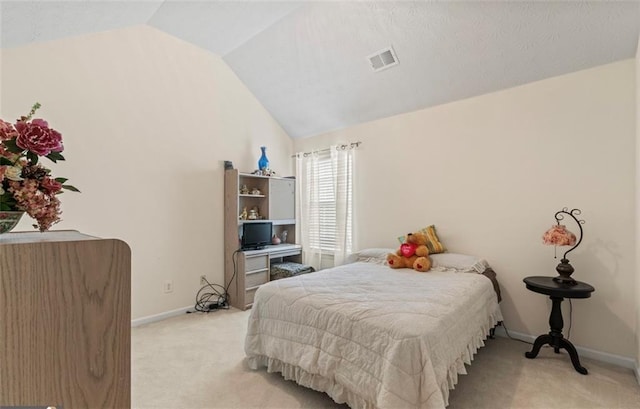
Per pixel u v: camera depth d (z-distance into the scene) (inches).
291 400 78.9
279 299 89.4
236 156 169.0
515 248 118.0
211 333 120.6
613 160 99.4
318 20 124.8
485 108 125.7
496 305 109.3
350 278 105.7
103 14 103.3
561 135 108.7
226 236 160.9
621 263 97.8
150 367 94.4
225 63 164.2
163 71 138.9
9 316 27.1
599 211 101.7
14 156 39.1
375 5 111.2
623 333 97.1
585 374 90.5
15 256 27.4
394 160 153.2
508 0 93.9
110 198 122.2
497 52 109.5
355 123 168.6
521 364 96.7
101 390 31.2
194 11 122.2
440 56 118.4
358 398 69.5
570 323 106.4
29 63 103.9
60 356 29.2
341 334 73.6
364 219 163.9
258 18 128.2
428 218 141.3
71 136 112.7
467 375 90.1
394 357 62.6
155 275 135.3
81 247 30.5
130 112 128.1
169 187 140.5
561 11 91.9
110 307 31.9
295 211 189.6
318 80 152.1
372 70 135.2
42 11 85.4
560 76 108.7
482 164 126.3
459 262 119.5
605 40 94.6
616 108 99.0
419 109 144.8
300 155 190.9
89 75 117.1
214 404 77.1
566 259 99.0
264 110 184.4
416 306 76.8
